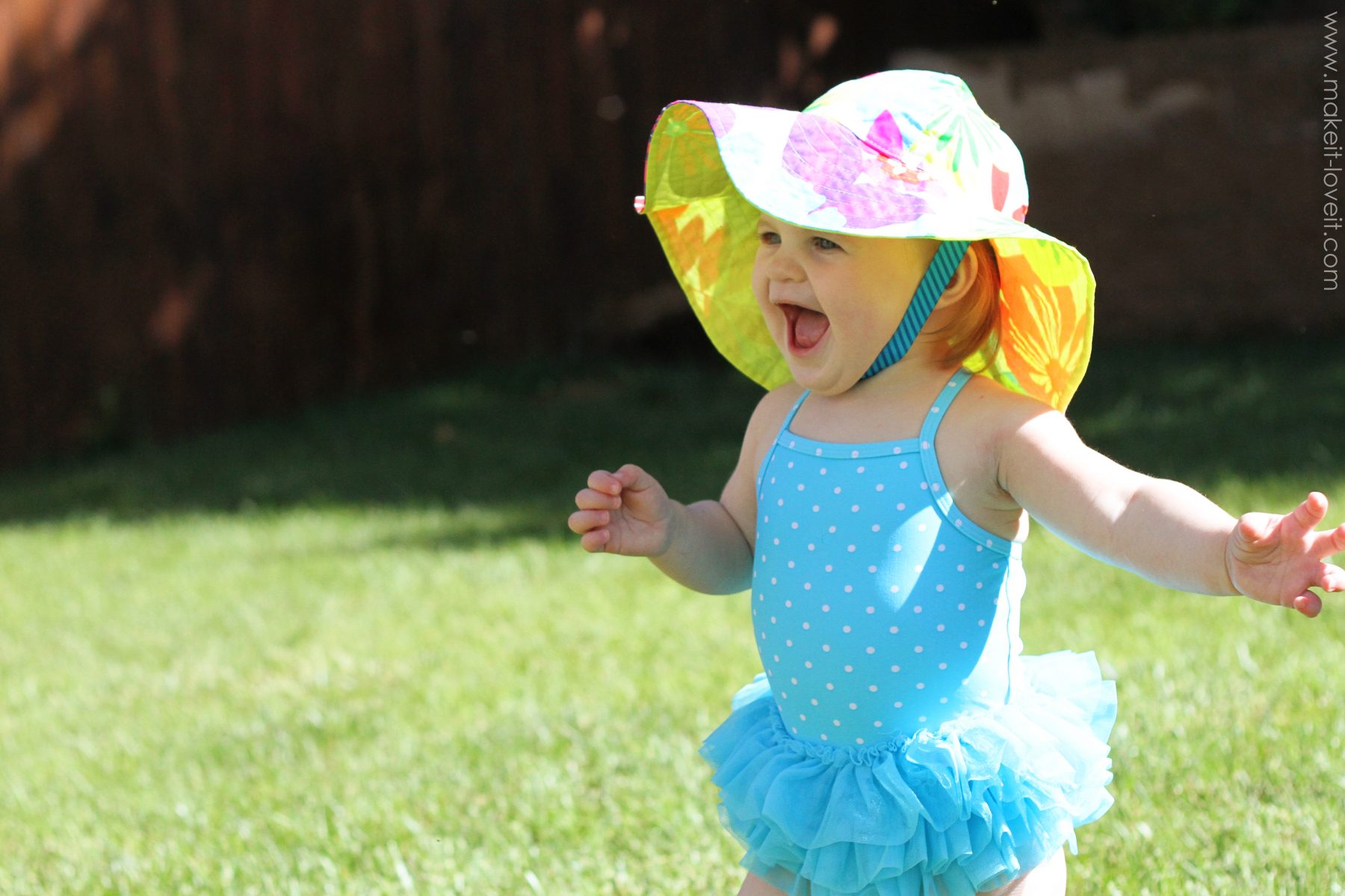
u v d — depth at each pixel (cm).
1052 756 238
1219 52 1123
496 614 575
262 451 973
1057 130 1177
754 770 253
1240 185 1121
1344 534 194
